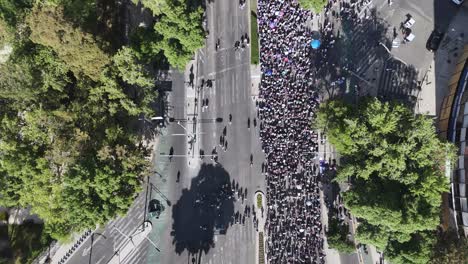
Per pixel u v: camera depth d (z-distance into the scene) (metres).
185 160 83.69
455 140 74.44
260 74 83.62
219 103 84.12
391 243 72.38
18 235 81.69
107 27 79.00
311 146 81.44
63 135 70.12
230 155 83.75
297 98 81.88
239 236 82.56
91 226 69.94
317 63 83.44
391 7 83.50
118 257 82.31
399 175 69.50
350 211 75.50
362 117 71.62
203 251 82.62
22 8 70.81
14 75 66.94
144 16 83.50
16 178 70.62
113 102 71.62
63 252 82.12
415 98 82.56
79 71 69.94
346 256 81.75
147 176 82.75
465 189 70.44
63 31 63.44
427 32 83.06
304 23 82.88
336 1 83.50
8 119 70.44
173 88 84.06
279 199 82.06
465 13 82.69
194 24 70.88
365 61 83.56
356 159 72.25
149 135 83.50
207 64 84.19
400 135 69.88
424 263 69.38
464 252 68.25
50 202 70.44
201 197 83.25
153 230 82.88
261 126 83.31
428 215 67.62
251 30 83.31
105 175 67.69
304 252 80.94
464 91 74.25
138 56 71.19
